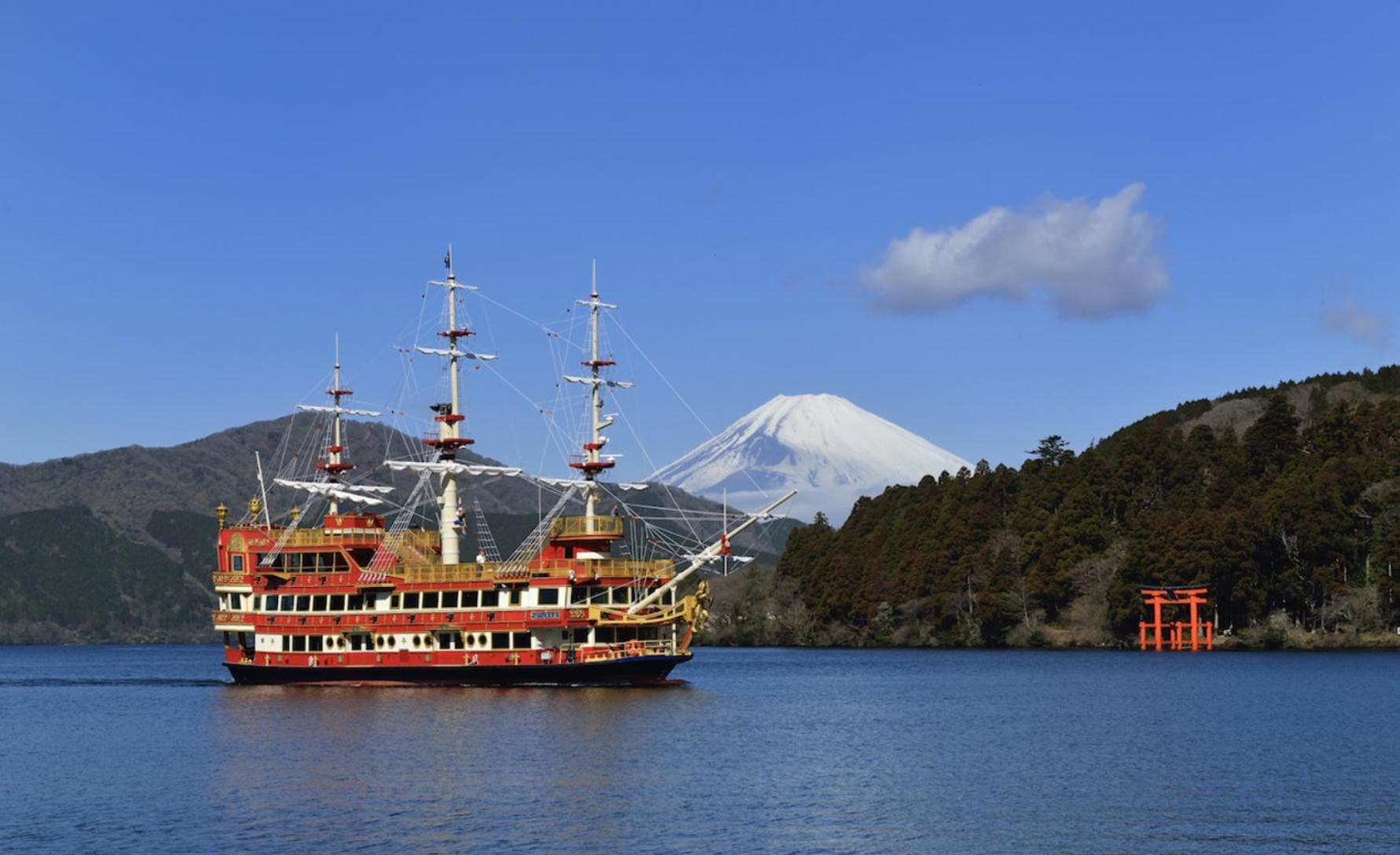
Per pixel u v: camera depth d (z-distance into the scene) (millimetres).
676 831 68812
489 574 131500
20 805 77000
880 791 79500
